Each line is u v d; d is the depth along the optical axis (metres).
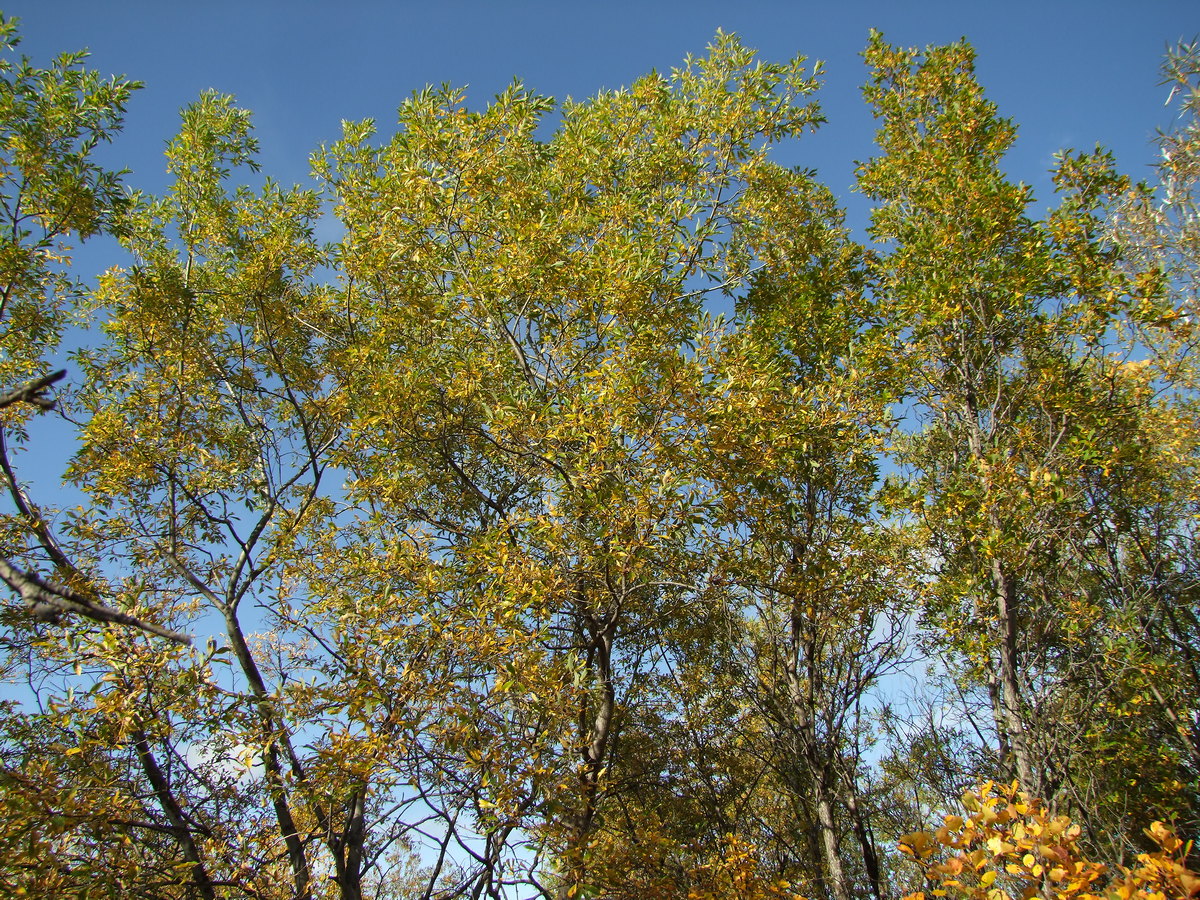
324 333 9.30
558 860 6.00
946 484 8.48
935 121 10.34
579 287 7.75
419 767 6.00
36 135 7.07
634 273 7.18
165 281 8.23
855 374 7.95
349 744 5.46
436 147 8.02
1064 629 7.70
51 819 4.72
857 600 7.98
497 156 8.22
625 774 7.96
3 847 4.60
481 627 6.25
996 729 7.66
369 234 8.38
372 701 5.64
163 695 5.75
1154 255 8.23
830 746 8.05
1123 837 6.46
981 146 9.98
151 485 8.02
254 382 9.15
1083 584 8.87
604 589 6.82
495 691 6.20
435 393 7.64
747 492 7.28
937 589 8.00
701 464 6.69
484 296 7.78
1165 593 8.43
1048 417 8.20
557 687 6.31
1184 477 8.74
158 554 7.77
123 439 7.72
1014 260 9.03
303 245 9.06
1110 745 7.13
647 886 6.11
